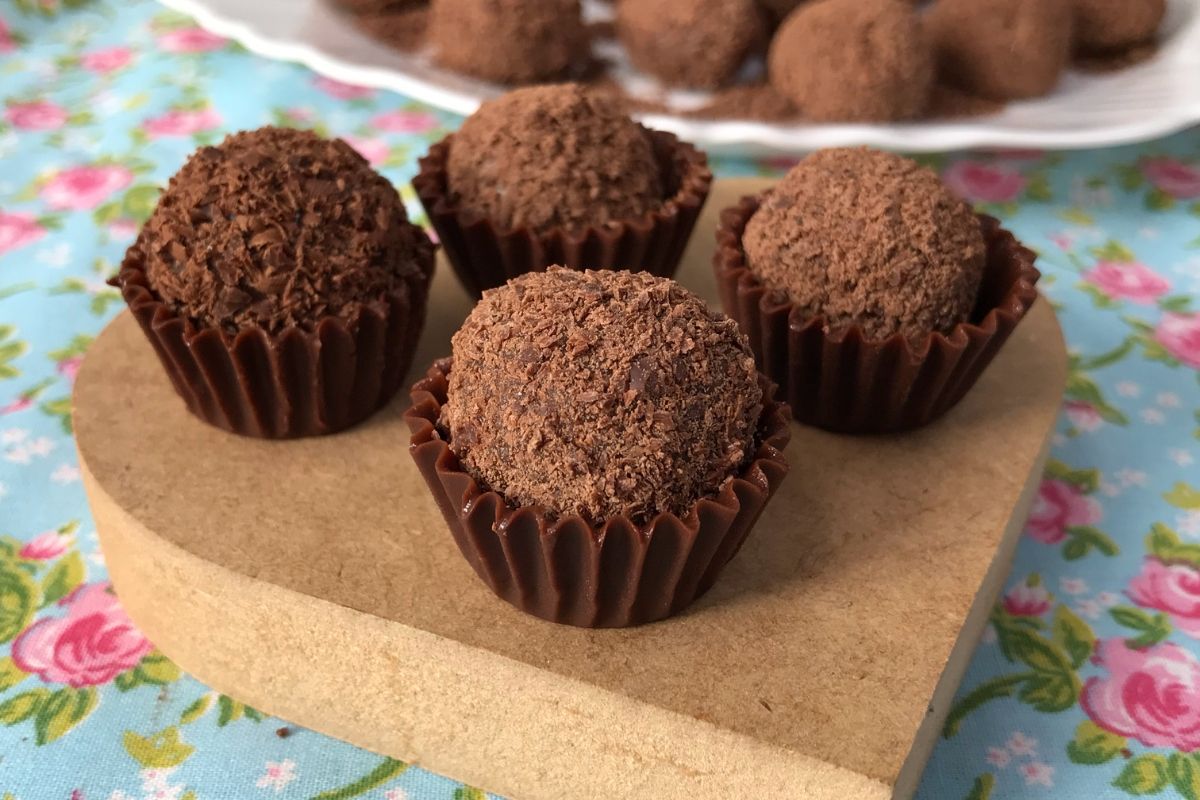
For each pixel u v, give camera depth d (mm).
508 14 221
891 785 106
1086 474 165
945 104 223
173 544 128
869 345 137
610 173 156
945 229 139
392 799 125
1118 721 131
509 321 116
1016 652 140
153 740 129
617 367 112
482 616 122
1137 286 205
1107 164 241
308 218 135
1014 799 124
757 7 235
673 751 115
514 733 122
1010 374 160
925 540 134
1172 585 148
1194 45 233
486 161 157
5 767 124
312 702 130
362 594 124
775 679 116
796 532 135
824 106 214
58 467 162
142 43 271
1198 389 181
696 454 113
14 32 273
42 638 140
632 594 117
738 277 145
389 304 139
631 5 235
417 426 121
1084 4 233
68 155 231
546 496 112
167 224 134
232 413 142
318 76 260
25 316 189
